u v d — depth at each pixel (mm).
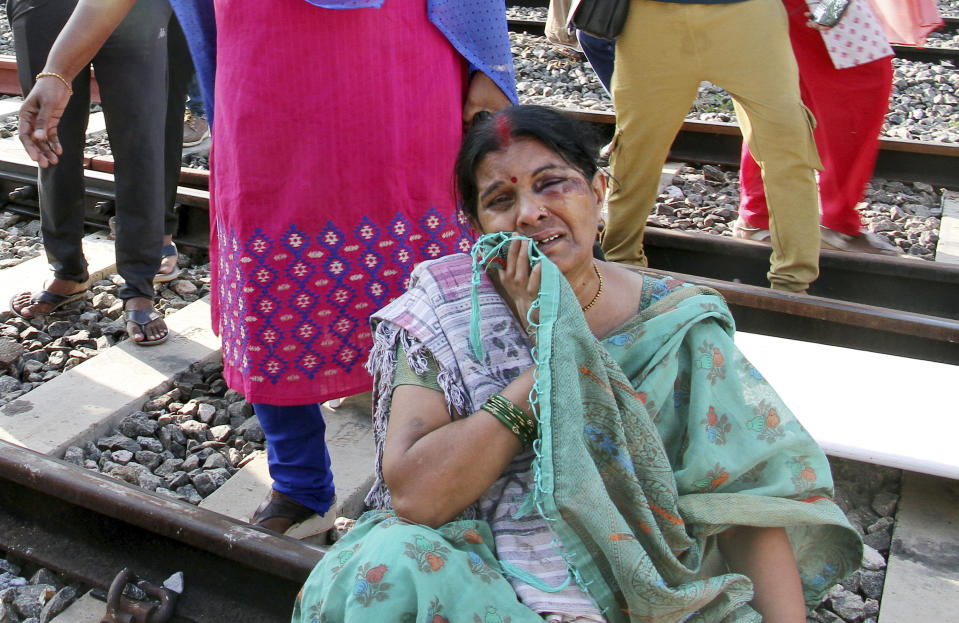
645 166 3867
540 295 1519
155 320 3773
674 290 1718
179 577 2398
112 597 2320
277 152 2178
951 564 2529
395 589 1456
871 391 2986
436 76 2295
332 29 2145
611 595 1536
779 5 3502
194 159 5828
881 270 4027
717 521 1596
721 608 1576
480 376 1598
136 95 3500
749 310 3701
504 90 2422
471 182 1675
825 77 4004
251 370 2303
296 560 2225
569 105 6621
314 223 2215
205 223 4668
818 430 2818
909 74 7352
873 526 2695
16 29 3537
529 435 1516
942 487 2816
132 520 2424
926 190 5496
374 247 2281
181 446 3197
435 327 1636
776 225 3734
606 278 1725
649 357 1631
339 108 2170
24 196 5145
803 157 3580
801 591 1642
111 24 2512
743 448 1633
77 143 3732
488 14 2352
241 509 2820
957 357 3449
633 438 1559
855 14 3717
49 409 3301
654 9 3514
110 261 4422
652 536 1544
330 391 2346
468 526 1553
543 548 1569
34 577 2539
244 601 2344
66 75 2523
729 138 5816
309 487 2533
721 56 3504
